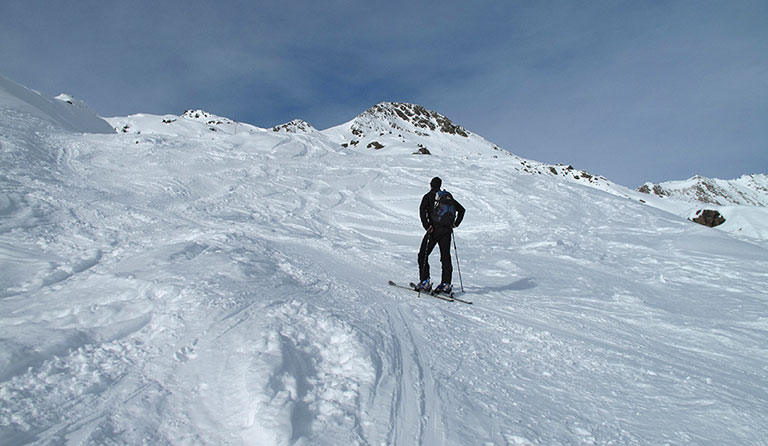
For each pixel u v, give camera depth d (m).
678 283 7.73
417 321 4.45
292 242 9.44
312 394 2.63
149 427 2.21
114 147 17.59
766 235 23.27
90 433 2.08
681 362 4.07
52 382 2.55
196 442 2.11
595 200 16.84
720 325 5.35
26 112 19.89
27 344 2.82
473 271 8.21
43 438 2.03
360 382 2.82
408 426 2.42
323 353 3.17
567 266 8.91
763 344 4.72
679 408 2.97
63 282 4.90
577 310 5.78
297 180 17.55
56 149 15.60
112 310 3.66
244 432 2.17
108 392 2.51
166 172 15.43
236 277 4.75
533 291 6.81
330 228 12.21
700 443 2.50
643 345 4.52
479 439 2.35
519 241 11.73
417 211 14.85
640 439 2.51
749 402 3.15
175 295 3.97
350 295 5.11
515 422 2.59
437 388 2.94
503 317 5.16
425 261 6.21
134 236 7.74
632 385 3.35
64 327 3.41
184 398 2.48
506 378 3.29
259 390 2.41
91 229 7.82
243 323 3.43
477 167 22.72
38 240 6.64
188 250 5.95
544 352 3.98
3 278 4.84
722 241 10.71
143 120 91.06
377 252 9.09
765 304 6.34
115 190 12.10
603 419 2.74
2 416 2.15
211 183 15.23
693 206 63.34
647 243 11.27
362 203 15.55
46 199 9.16
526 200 16.56
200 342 3.14
